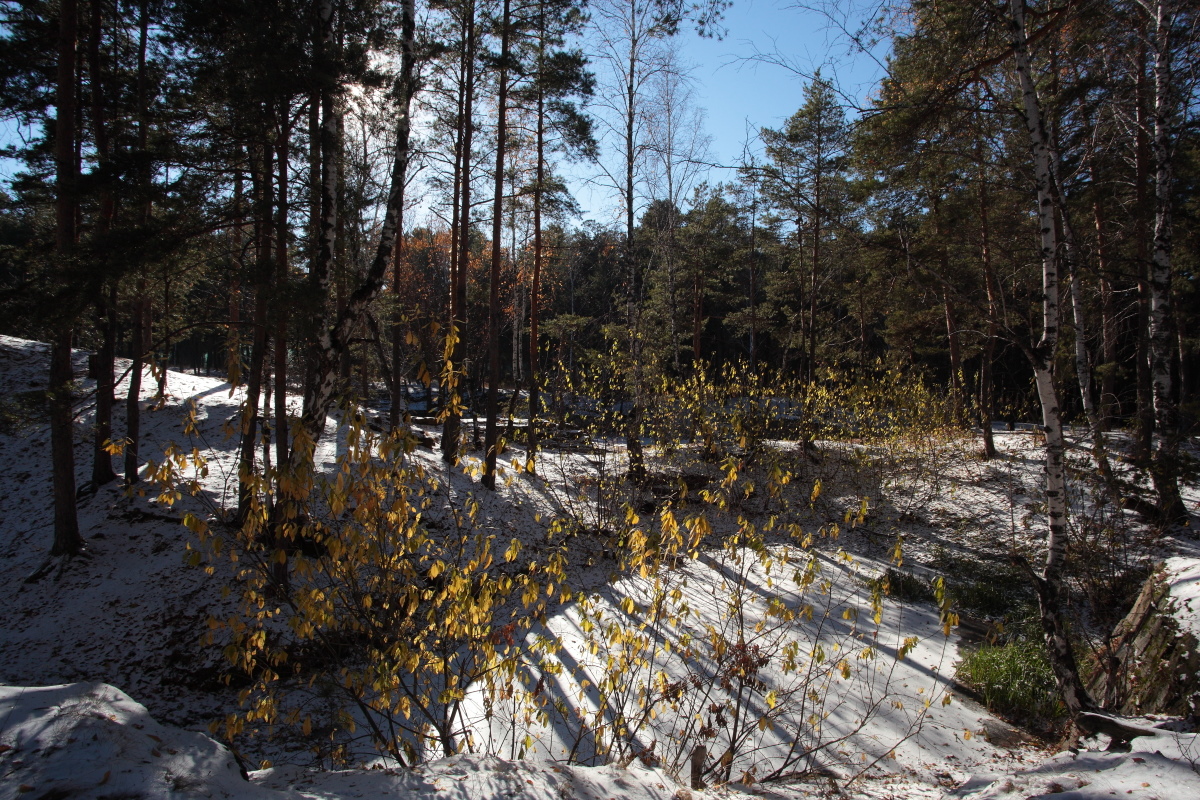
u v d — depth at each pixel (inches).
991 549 442.3
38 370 629.0
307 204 373.7
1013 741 217.2
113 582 354.6
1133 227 419.8
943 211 437.4
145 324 541.6
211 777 91.7
